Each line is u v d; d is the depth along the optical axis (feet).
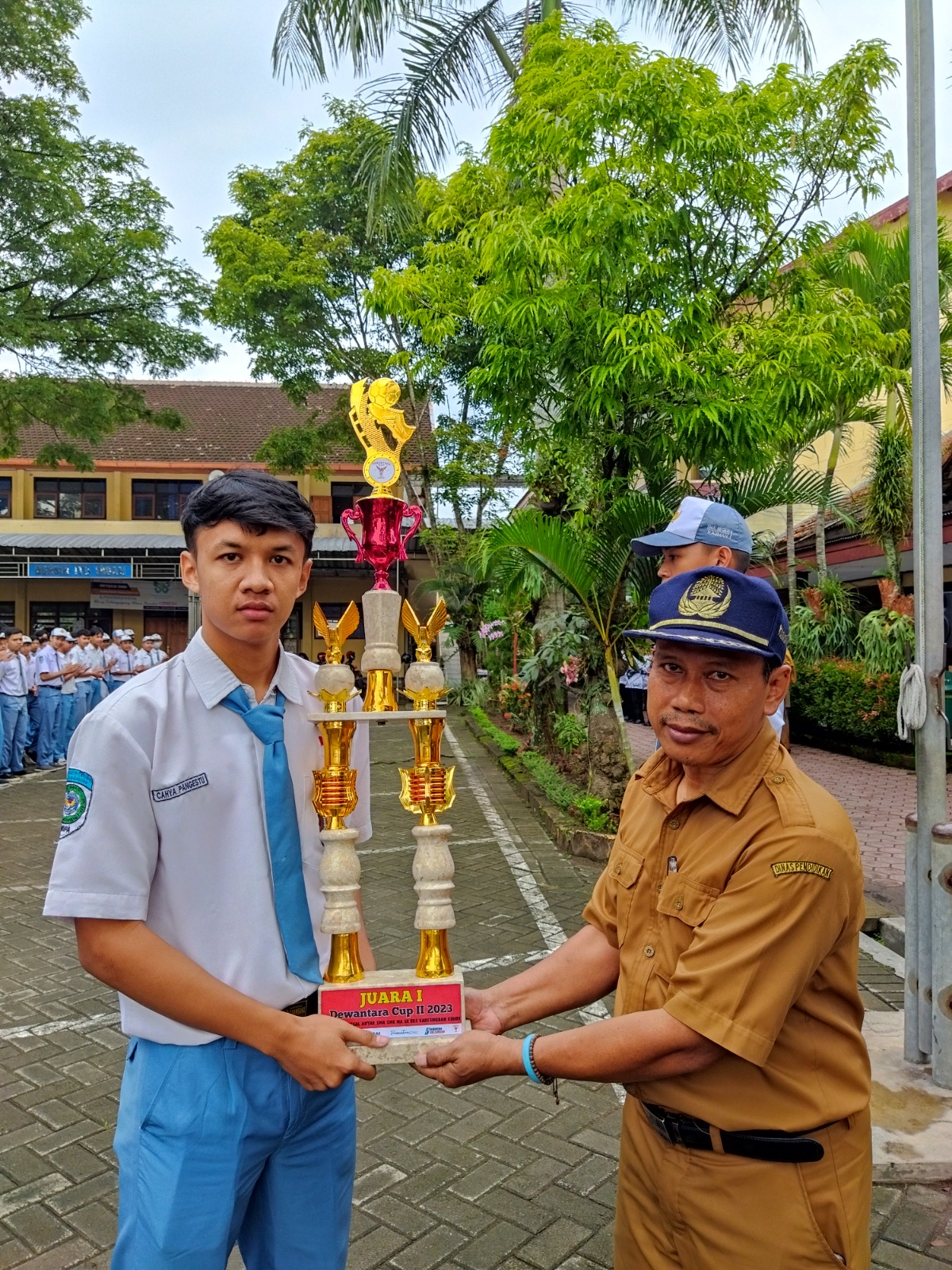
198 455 77.10
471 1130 10.19
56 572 69.46
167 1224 4.69
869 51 18.34
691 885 4.90
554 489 24.18
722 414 16.92
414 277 23.77
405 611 5.60
